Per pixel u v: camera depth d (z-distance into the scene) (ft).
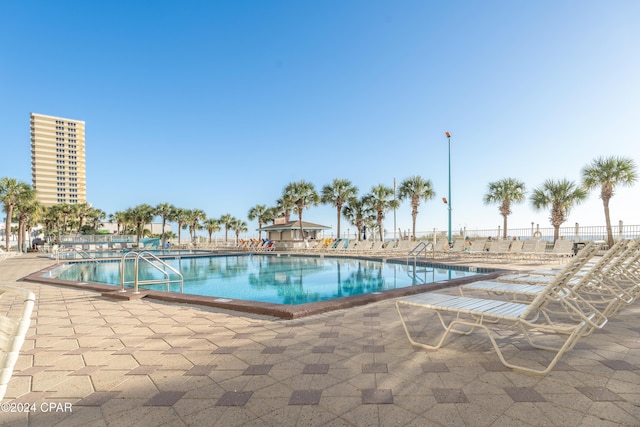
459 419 5.83
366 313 14.80
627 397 6.51
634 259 11.96
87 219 202.49
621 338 10.39
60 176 383.24
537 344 9.86
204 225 178.91
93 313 15.71
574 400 6.42
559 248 40.73
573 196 58.44
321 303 15.67
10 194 110.83
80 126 399.03
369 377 7.76
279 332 11.91
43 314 15.61
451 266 37.22
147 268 51.98
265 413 6.20
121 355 9.63
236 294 27.99
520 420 5.74
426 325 12.50
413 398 6.66
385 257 54.29
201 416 6.12
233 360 9.07
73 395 7.07
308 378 7.78
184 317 14.62
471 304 9.55
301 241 104.53
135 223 169.68
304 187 109.09
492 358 8.86
